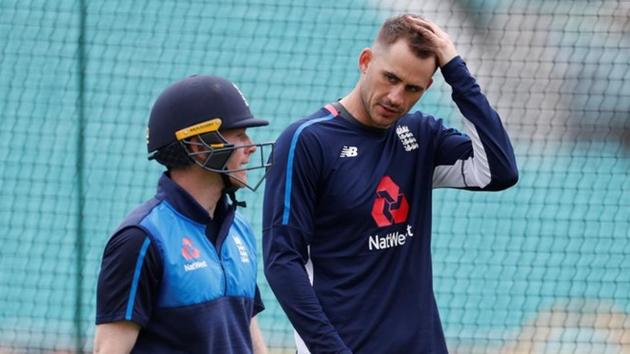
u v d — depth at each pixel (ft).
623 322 83.71
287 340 82.07
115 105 86.84
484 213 86.94
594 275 85.40
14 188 86.17
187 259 37.42
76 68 87.20
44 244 85.40
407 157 47.57
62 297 84.53
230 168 38.78
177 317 37.06
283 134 46.57
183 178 38.68
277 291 45.06
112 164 86.12
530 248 86.12
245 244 40.86
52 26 87.35
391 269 46.62
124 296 36.37
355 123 46.83
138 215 37.50
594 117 86.63
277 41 88.53
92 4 87.35
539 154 87.04
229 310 38.83
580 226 86.63
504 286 85.30
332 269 46.34
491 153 47.39
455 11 87.10
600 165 86.94
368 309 46.11
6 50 87.25
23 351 82.64
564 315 84.17
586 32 86.28
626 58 86.33
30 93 87.10
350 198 45.96
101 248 84.17
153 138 38.70
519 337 83.82
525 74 86.58
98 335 36.81
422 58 45.03
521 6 86.69
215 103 38.29
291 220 45.39
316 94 87.92
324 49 88.33
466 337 83.87
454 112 88.02
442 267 85.76
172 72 88.07
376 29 88.53
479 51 86.58
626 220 86.33
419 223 47.55
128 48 87.25
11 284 84.58
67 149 86.74
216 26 87.92
